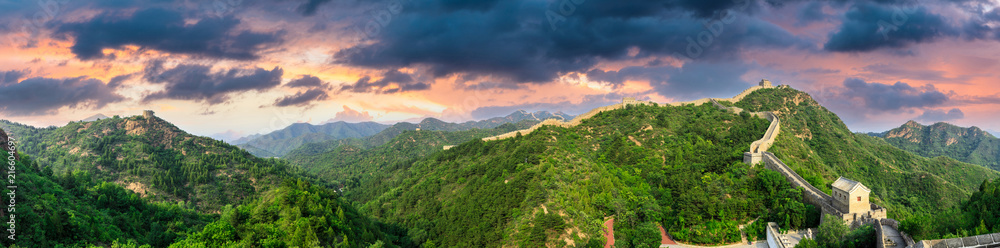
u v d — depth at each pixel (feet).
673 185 511.40
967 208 369.09
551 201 461.37
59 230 336.08
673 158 606.96
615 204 463.42
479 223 472.44
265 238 362.53
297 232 356.59
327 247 367.25
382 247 418.92
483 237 446.19
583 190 492.54
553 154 595.06
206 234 358.64
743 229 429.79
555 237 417.49
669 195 492.95
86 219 390.42
